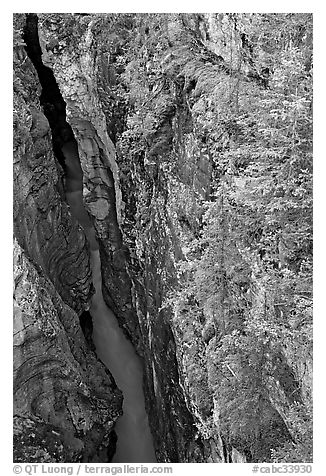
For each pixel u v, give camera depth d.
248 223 8.37
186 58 10.86
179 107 11.02
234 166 8.76
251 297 8.45
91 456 13.26
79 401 12.96
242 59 9.18
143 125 12.12
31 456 11.77
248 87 9.05
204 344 10.09
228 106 9.11
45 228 14.20
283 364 7.89
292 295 7.63
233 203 8.75
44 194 14.18
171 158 11.53
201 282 9.48
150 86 12.25
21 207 12.73
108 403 13.97
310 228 7.66
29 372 11.81
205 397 9.88
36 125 14.47
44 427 12.15
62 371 12.41
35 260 13.24
